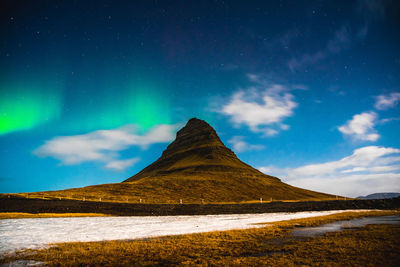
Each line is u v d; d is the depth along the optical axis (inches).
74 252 751.1
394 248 694.5
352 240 817.5
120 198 4539.9
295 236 942.4
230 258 665.0
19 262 653.9
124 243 900.6
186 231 1245.1
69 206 2942.9
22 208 2854.3
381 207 2635.3
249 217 2113.7
